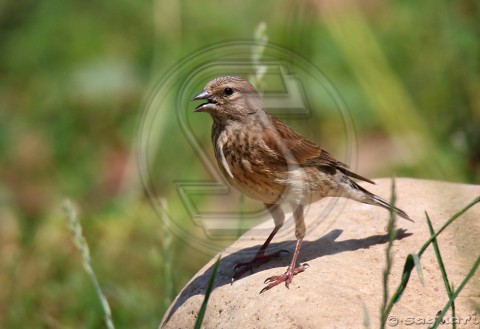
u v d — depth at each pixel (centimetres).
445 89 1307
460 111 1281
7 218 1306
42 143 1434
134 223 1157
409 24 1396
